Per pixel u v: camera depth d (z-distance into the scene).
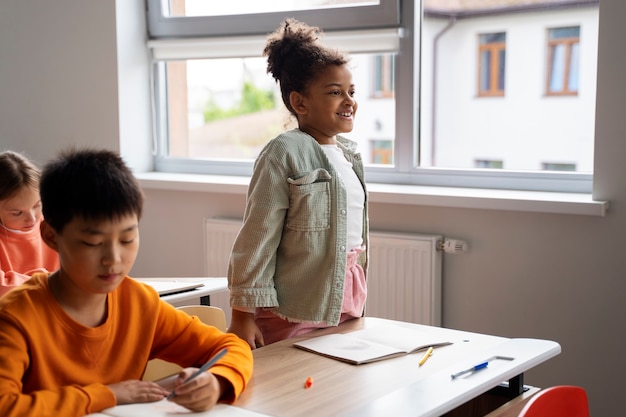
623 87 2.53
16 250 2.33
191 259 3.52
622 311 2.60
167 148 3.80
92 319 1.40
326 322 1.90
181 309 1.86
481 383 1.46
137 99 3.67
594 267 2.63
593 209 2.54
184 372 1.36
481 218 2.81
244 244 1.88
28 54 3.76
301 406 1.36
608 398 2.65
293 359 1.63
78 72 3.65
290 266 1.93
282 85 2.05
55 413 1.23
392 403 1.36
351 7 3.16
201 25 3.55
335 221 1.93
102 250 1.30
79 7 3.61
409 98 3.10
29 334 1.31
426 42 3.12
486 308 2.83
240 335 1.88
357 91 3.29
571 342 2.70
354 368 1.56
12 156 2.32
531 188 2.92
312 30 2.06
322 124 2.00
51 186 1.31
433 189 2.99
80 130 3.69
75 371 1.37
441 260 2.88
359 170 2.10
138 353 1.46
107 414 1.28
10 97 3.84
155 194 3.58
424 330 1.85
